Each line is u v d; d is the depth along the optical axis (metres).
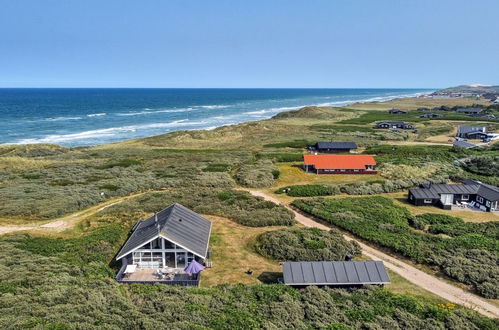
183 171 63.84
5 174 60.78
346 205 47.53
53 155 80.75
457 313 24.66
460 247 35.22
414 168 64.50
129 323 20.34
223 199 49.22
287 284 27.44
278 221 42.06
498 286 28.45
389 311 24.25
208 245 35.12
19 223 41.47
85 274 28.45
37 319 19.42
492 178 59.59
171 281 28.86
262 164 68.81
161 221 33.94
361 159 66.50
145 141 100.44
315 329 21.59
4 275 26.27
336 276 27.94
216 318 21.98
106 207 46.16
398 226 40.66
